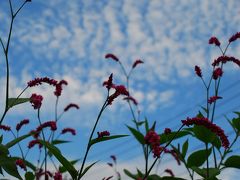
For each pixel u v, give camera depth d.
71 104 1.34
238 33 1.14
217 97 1.06
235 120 1.05
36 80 0.82
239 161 0.96
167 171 1.38
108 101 0.73
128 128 1.14
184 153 1.08
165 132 0.95
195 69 1.09
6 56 0.78
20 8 0.82
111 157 1.75
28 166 1.07
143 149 1.13
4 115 0.78
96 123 0.72
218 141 0.99
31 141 1.02
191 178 1.04
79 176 0.71
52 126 1.01
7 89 0.78
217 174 0.93
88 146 0.72
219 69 1.08
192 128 0.98
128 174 1.46
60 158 0.71
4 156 0.73
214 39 1.17
